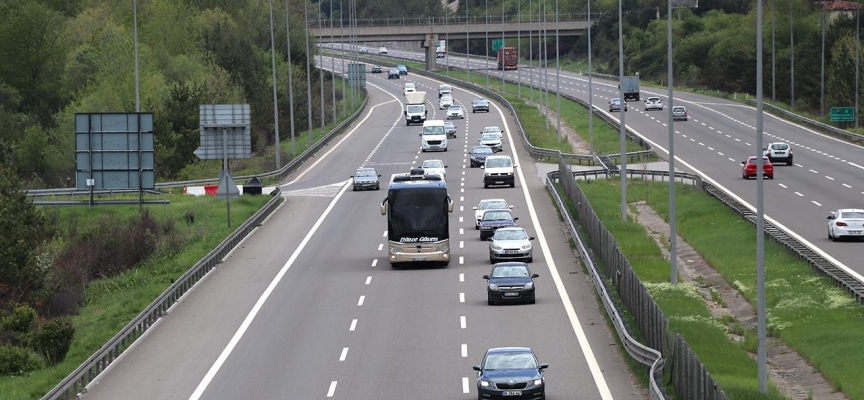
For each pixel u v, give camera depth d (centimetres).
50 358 9169
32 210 13725
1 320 10369
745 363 8144
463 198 16312
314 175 19725
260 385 7594
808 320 9156
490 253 11912
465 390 7244
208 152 16425
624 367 7688
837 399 7288
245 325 9488
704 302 10312
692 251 12775
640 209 15625
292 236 13875
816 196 15788
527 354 6975
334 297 10469
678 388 6756
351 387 7444
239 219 15350
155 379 7862
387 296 10438
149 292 11388
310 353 8462
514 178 17388
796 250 11494
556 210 14938
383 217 15050
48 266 12131
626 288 9388
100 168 14988
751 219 13600
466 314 9569
